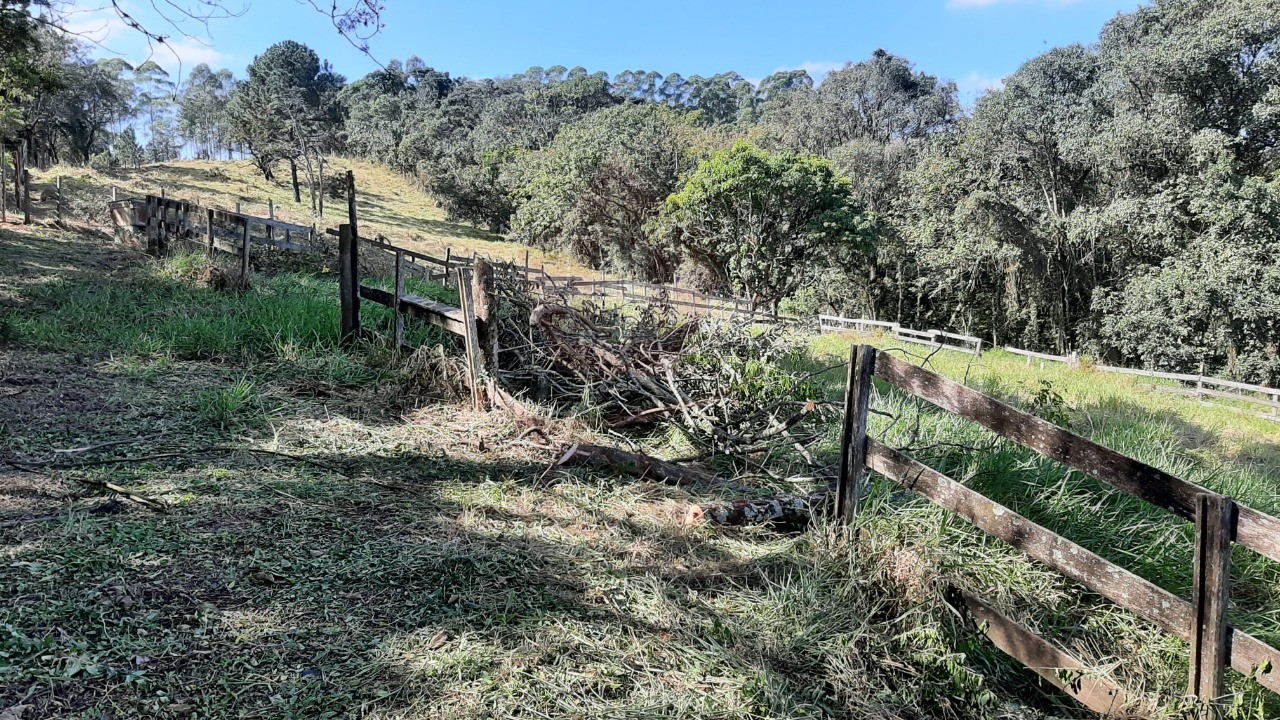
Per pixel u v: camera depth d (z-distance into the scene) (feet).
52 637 8.29
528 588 10.69
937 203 116.57
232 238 45.55
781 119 187.52
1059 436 9.89
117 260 43.42
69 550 10.19
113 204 57.21
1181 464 19.72
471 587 10.52
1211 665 8.52
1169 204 86.63
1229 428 45.19
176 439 15.58
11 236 47.75
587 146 153.48
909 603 10.79
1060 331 117.80
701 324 24.17
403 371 21.30
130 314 27.50
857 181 141.90
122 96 244.63
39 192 98.22
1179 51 89.56
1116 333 98.94
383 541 11.64
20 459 13.57
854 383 12.43
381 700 8.03
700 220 120.06
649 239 145.59
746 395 19.57
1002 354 84.58
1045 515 13.82
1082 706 9.89
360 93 364.79
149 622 8.86
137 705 7.48
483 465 15.80
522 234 179.93
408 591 10.25
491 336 19.95
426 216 207.62
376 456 15.78
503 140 253.85
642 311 28.30
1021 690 10.37
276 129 198.80
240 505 12.42
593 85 313.73
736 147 115.75
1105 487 15.05
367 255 51.21
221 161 232.94
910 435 17.65
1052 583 11.59
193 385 19.63
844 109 181.27
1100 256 112.27
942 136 122.62
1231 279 80.23
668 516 14.07
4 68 65.62
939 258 112.68
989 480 14.89
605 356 21.34
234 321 25.38
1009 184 111.34
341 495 13.37
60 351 21.81
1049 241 111.04
